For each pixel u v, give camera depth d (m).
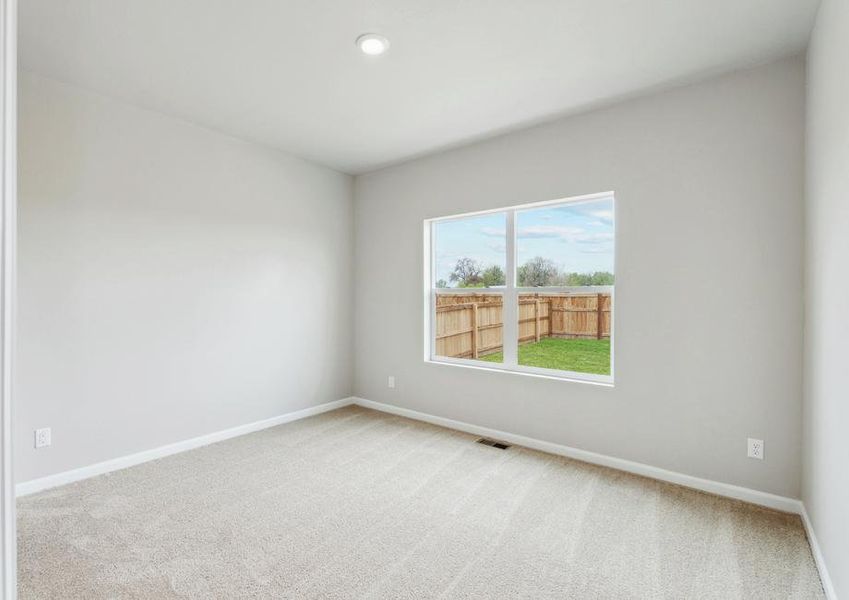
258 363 3.70
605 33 2.12
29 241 2.50
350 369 4.56
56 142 2.59
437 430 3.71
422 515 2.30
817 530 1.94
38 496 2.46
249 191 3.61
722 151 2.51
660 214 2.71
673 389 2.68
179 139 3.16
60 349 2.62
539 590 1.73
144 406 2.99
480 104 2.90
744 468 2.45
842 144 1.58
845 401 1.54
